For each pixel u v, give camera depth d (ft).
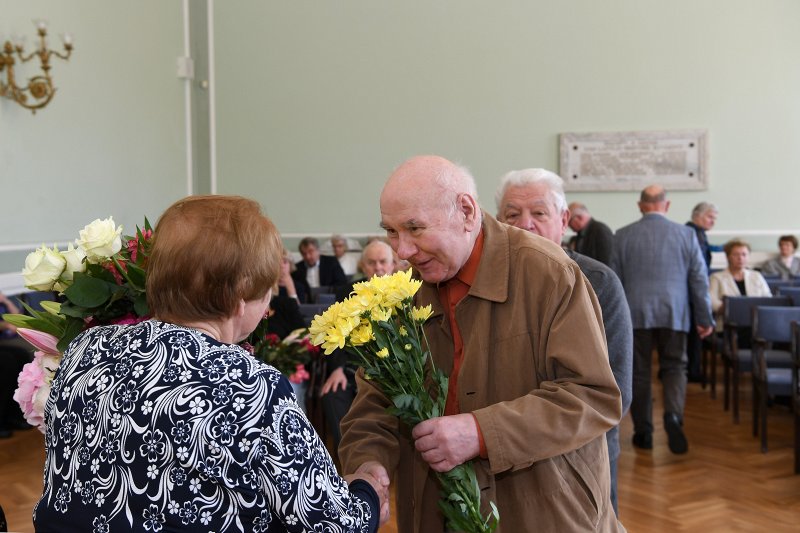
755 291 19.86
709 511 11.15
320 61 27.84
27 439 14.10
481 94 27.48
